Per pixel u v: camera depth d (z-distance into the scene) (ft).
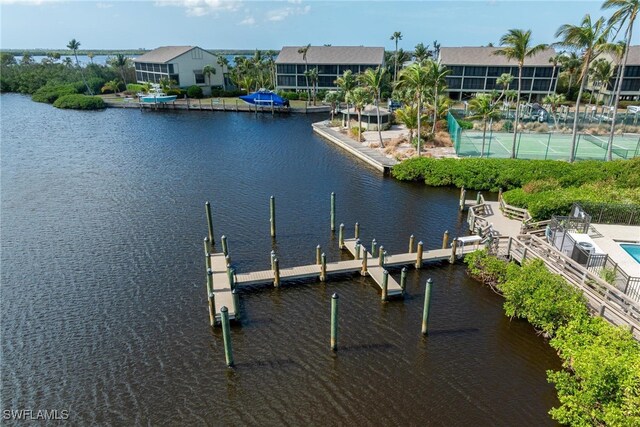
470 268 80.48
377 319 70.28
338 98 235.20
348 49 333.01
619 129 195.31
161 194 127.13
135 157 170.50
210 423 51.70
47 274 83.35
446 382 57.57
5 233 101.04
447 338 65.92
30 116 271.69
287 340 65.41
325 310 72.49
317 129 219.00
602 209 90.63
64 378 58.29
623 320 59.16
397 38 329.93
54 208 116.47
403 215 111.04
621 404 44.70
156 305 73.61
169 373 59.16
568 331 57.36
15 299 75.41
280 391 56.18
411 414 52.70
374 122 212.02
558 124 206.49
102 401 54.80
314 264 86.07
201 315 71.00
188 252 91.61
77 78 379.35
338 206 117.39
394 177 143.23
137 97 330.13
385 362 61.05
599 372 46.47
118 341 65.16
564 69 273.13
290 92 325.62
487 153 157.28
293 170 152.25
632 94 273.13
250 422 51.85
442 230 101.76
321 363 60.90
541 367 60.08
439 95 196.75
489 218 101.81
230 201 121.19
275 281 77.82
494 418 52.03
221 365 60.54
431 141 176.14
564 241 76.89
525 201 102.58
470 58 304.09
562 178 119.03
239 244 95.25
